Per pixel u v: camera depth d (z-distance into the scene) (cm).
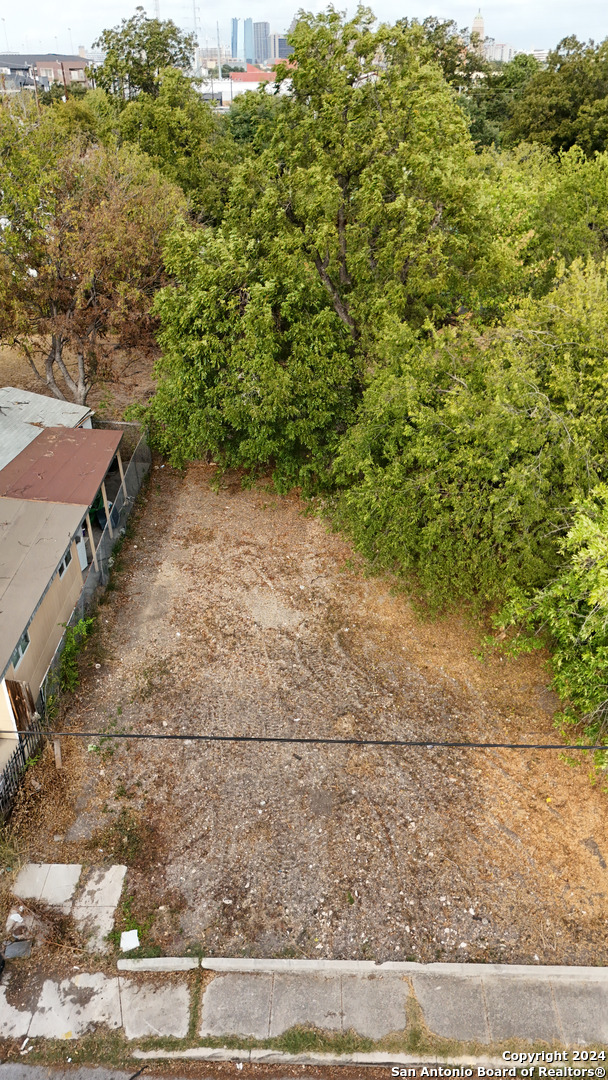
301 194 1853
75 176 2312
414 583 1759
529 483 1362
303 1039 974
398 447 1655
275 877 1162
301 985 1034
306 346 1820
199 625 1678
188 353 1830
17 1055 955
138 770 1325
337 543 1964
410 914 1116
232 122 4647
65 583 1595
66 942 1068
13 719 1263
